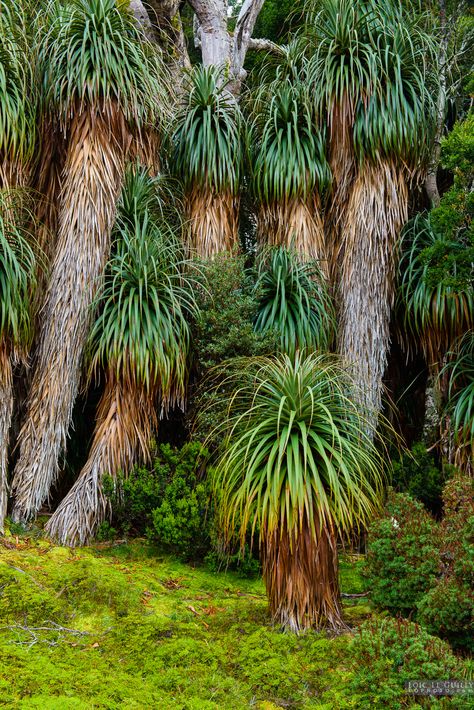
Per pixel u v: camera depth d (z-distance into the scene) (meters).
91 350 4.77
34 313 4.79
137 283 4.84
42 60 4.97
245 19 7.44
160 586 3.96
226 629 3.44
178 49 7.51
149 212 5.38
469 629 3.02
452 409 5.11
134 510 4.53
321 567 3.47
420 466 5.17
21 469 4.68
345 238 5.46
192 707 2.72
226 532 3.69
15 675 2.80
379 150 5.29
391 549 3.42
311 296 5.30
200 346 4.88
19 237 4.50
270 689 2.93
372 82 5.29
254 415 3.79
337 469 3.44
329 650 3.21
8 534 4.42
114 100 5.00
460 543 3.16
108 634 3.29
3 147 4.68
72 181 4.87
